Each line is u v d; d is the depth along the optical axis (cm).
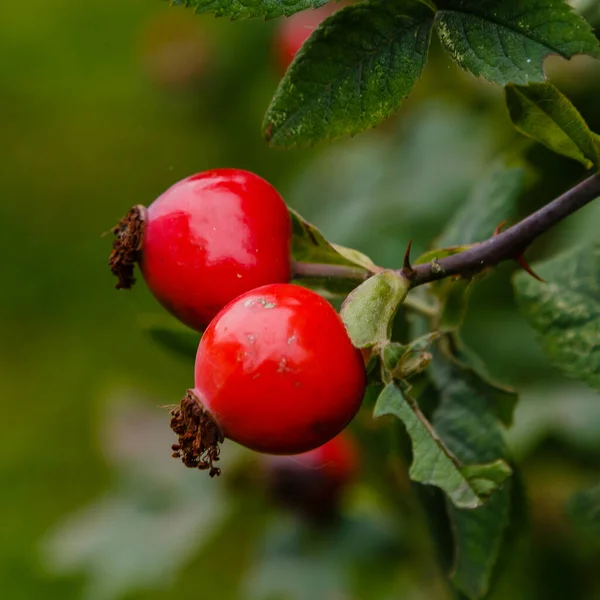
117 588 43
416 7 31
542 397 41
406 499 38
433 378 35
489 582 34
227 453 43
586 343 34
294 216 33
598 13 34
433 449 31
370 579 43
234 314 31
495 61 31
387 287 31
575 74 38
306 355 31
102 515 46
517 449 40
